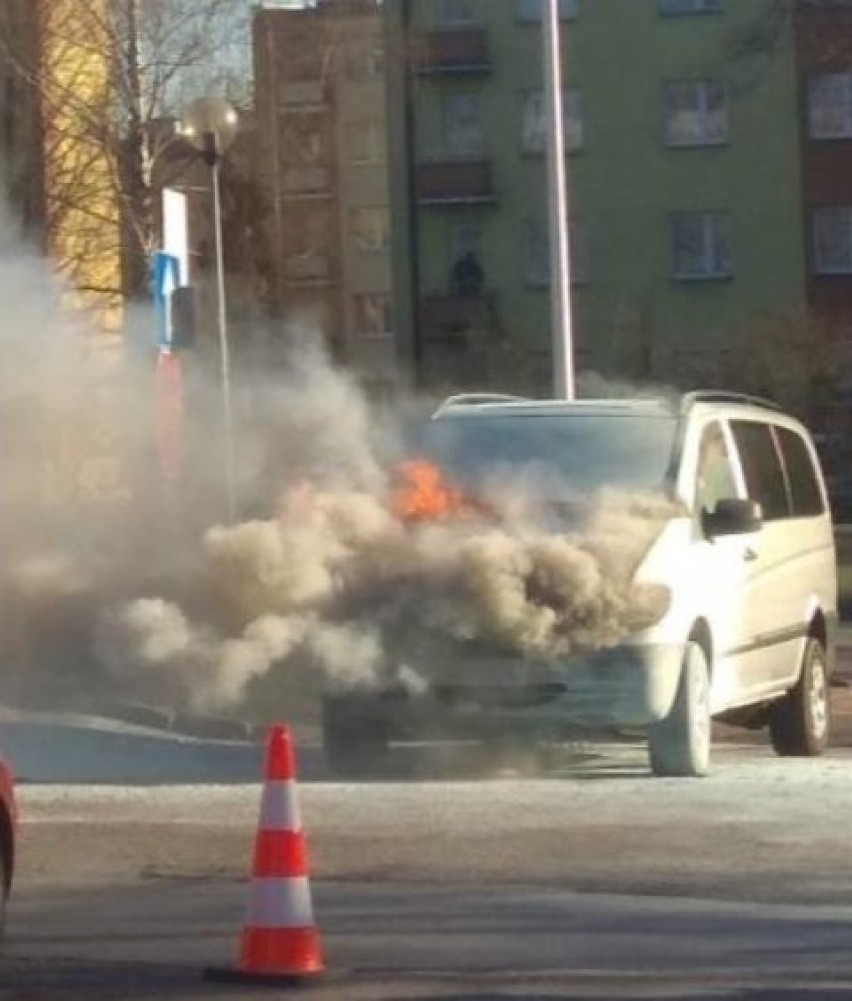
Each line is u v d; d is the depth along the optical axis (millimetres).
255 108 38781
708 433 14594
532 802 12836
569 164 55344
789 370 48500
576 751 15461
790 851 11258
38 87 29938
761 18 36781
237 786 13938
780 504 15484
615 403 14766
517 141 55656
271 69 39469
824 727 15922
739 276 54906
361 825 12055
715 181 54906
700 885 10500
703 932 9555
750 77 46469
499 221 55812
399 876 10742
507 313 55812
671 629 13320
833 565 16359
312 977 8727
